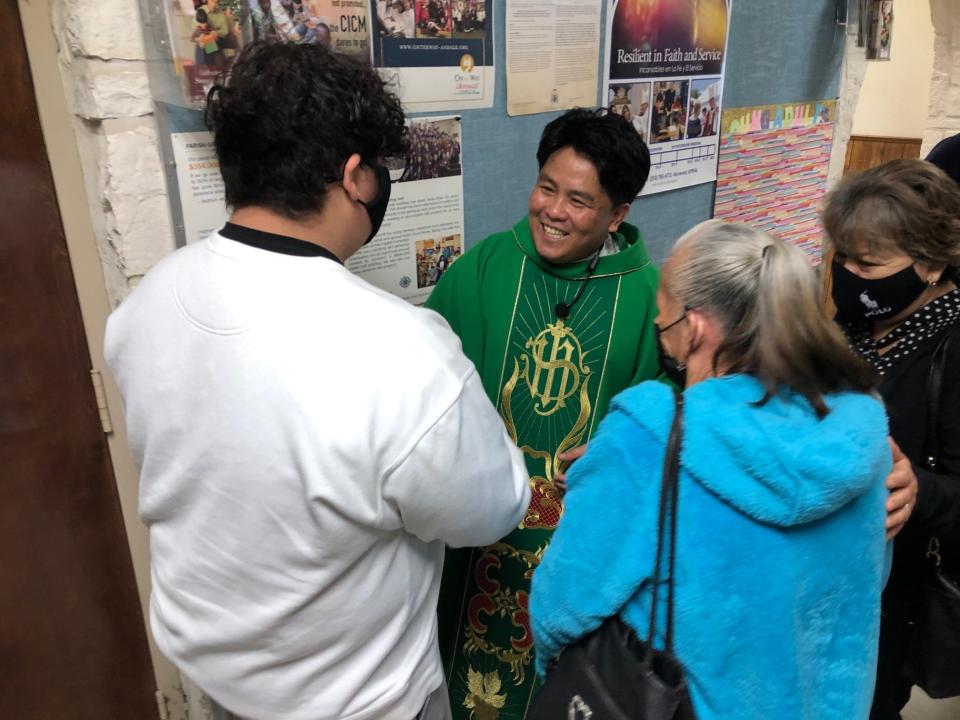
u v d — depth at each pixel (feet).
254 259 2.36
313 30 3.97
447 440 2.37
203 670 2.80
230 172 2.45
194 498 2.50
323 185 2.40
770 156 7.95
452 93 4.74
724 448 2.18
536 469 4.20
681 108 6.54
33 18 3.49
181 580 2.66
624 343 4.01
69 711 4.63
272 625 2.53
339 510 2.27
